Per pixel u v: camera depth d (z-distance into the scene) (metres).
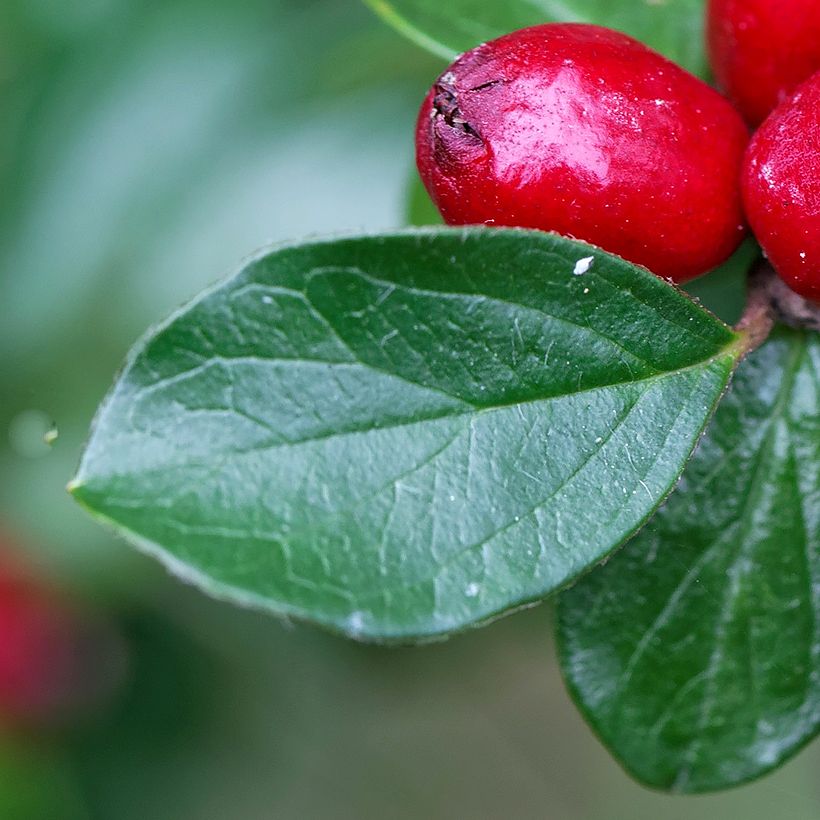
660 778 0.11
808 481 0.11
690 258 0.11
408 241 0.10
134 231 0.17
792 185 0.10
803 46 0.11
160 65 0.17
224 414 0.10
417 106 0.16
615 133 0.10
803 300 0.11
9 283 0.17
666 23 0.12
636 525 0.10
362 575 0.10
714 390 0.10
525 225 0.10
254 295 0.10
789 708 0.11
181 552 0.10
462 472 0.10
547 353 0.10
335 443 0.10
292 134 0.17
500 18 0.12
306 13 0.17
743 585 0.11
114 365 0.17
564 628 0.11
